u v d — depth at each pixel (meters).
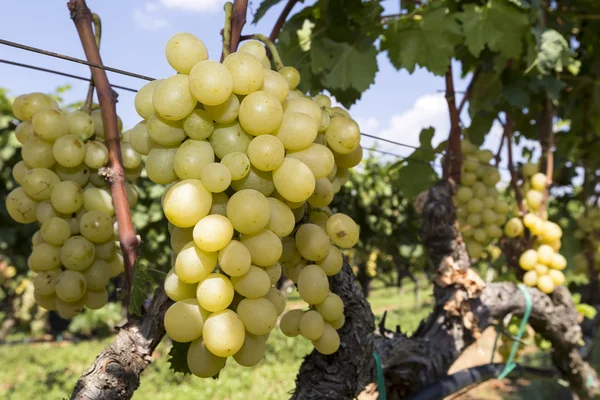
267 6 0.68
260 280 0.33
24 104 0.43
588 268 1.19
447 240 0.74
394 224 3.36
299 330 0.41
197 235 0.31
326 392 0.50
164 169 0.34
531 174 0.88
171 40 0.33
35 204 0.44
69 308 0.43
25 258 2.43
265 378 2.64
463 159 0.77
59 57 0.36
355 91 0.82
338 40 0.76
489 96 0.86
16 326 4.81
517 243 0.86
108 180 0.41
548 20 0.92
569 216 1.29
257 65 0.33
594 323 1.13
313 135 0.35
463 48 0.90
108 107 0.42
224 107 0.33
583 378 1.00
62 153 0.41
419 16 0.75
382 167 3.28
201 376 0.33
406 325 4.17
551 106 0.92
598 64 1.02
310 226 0.39
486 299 0.76
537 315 0.83
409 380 0.66
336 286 0.48
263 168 0.33
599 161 1.20
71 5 0.41
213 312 0.32
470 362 2.16
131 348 0.36
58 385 2.72
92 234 0.42
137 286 0.37
